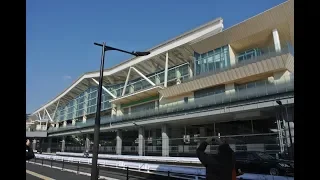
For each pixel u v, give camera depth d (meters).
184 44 38.47
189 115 29.42
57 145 68.25
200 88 33.06
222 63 31.92
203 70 34.12
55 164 27.89
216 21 35.53
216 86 31.67
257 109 23.36
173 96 37.91
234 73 28.67
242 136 23.25
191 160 24.66
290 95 20.80
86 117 65.44
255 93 23.55
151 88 40.72
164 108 33.34
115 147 42.84
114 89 57.06
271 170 14.88
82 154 43.59
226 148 3.29
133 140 46.78
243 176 10.37
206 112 27.66
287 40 29.59
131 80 53.34
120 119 40.59
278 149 20.14
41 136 64.62
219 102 26.67
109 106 55.81
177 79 40.88
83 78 61.69
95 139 12.30
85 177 16.66
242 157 16.53
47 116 94.00
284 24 26.73
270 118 27.02
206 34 36.00
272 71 25.91
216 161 3.21
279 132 20.48
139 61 46.41
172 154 31.09
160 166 15.41
